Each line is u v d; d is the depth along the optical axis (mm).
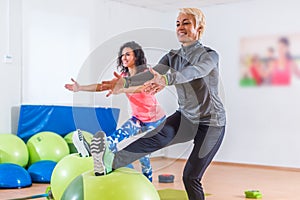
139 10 8086
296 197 4715
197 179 3150
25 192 4793
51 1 6688
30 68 6461
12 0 6262
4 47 6199
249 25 7461
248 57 7473
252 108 7430
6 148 5465
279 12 7172
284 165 7113
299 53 6988
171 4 7934
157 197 2748
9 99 6262
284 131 7129
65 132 6391
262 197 4688
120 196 2596
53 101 6715
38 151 5715
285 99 7125
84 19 7105
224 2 7641
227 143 7656
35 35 6508
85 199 2605
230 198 4609
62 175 3479
